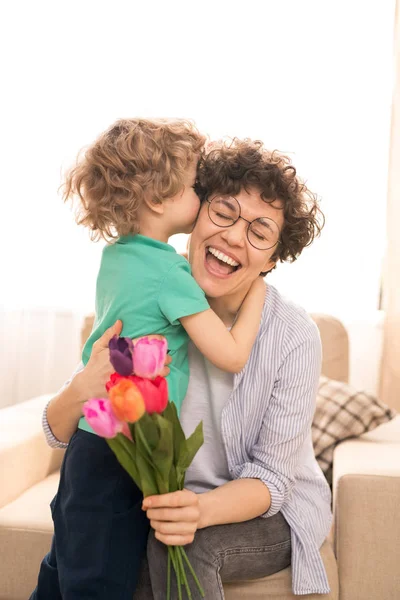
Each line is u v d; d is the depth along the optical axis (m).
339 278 3.59
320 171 3.58
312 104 3.57
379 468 1.95
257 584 1.71
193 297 1.61
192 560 1.56
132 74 3.69
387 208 3.47
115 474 1.58
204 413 1.77
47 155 3.77
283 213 1.70
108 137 1.74
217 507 1.58
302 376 1.71
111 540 1.55
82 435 1.64
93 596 1.52
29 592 1.94
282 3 3.57
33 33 3.74
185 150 1.71
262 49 3.59
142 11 3.66
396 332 3.47
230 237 1.64
